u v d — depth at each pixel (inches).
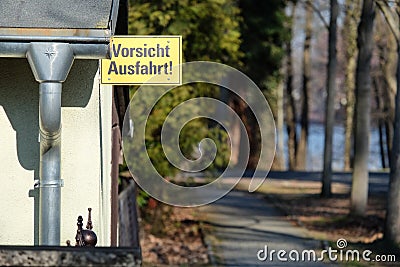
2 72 1147.3
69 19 987.3
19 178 1147.9
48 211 1023.6
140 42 1116.5
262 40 5147.6
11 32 968.9
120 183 2233.0
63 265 621.6
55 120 993.5
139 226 2556.6
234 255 2231.8
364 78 2903.5
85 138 1152.8
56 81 986.7
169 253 2298.2
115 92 1568.7
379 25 4751.5
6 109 1147.9
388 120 6299.2
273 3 5083.7
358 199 2928.2
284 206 3339.1
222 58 2869.1
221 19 2763.3
